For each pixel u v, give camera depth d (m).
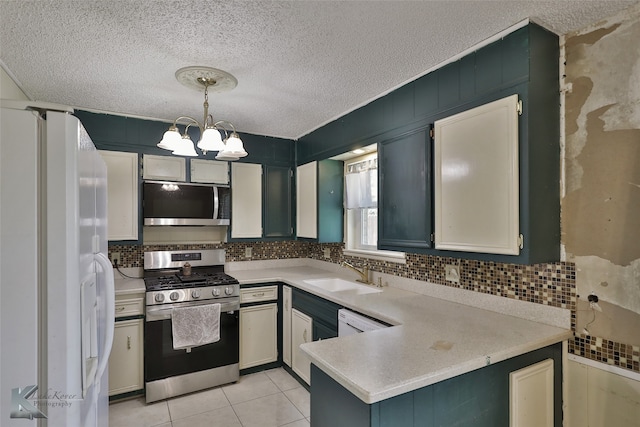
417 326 1.70
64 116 0.92
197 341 2.71
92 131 2.75
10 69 1.97
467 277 2.11
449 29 1.63
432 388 1.24
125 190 2.86
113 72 2.04
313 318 2.67
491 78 1.70
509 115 1.60
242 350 3.02
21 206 0.88
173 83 2.21
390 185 2.32
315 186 3.28
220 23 1.56
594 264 1.57
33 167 0.89
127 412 2.45
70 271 0.91
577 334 1.62
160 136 3.00
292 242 3.90
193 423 2.32
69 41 1.69
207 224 3.12
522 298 1.83
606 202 1.54
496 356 1.37
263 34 1.65
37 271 0.89
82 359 0.94
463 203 1.80
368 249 3.11
